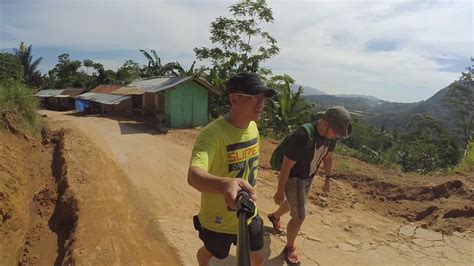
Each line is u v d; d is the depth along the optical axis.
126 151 10.84
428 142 29.77
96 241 4.82
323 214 5.79
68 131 12.51
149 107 22.80
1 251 5.43
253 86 2.42
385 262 4.34
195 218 2.91
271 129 17.70
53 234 5.89
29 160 9.51
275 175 8.07
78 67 47.91
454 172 8.13
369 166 8.45
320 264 4.26
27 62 44.62
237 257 1.19
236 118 2.53
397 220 5.68
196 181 1.82
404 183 6.89
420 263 4.32
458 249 4.65
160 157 10.26
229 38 23.47
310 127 3.78
